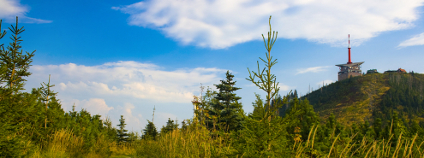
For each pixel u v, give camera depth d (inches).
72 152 493.4
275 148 195.5
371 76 7628.0
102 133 820.6
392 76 7416.3
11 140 305.4
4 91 334.3
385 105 5590.6
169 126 673.6
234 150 212.4
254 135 199.0
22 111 358.0
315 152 209.3
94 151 577.6
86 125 770.8
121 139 1279.5
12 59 440.5
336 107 6190.9
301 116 531.5
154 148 589.0
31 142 419.2
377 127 498.3
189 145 375.9
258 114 202.5
